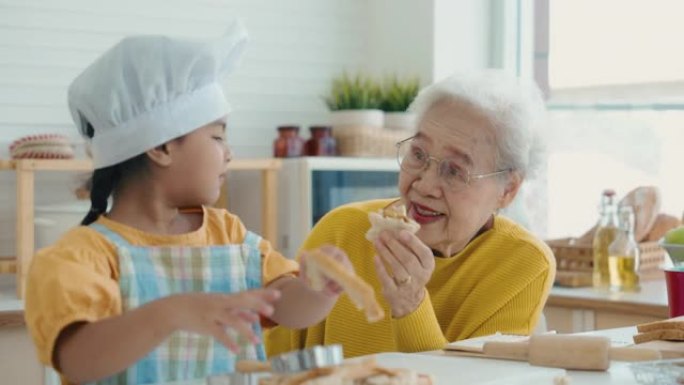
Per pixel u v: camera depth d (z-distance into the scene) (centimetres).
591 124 453
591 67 453
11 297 347
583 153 454
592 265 364
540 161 236
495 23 480
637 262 344
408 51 477
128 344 138
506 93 226
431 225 225
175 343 166
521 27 477
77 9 418
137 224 170
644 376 157
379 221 202
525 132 227
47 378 320
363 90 441
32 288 149
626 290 341
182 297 138
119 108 166
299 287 172
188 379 163
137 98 166
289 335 240
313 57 477
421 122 228
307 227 409
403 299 204
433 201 223
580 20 457
